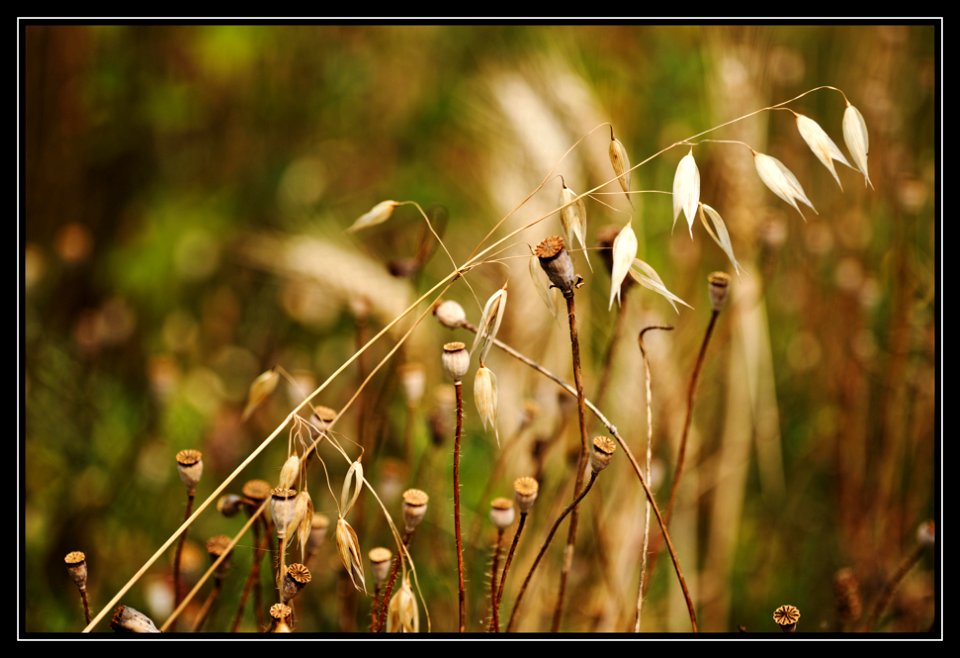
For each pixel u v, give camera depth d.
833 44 1.54
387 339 1.20
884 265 1.37
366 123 1.93
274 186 1.86
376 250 1.64
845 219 1.45
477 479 1.18
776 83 1.47
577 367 0.96
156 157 1.85
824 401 1.39
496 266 1.18
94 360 1.45
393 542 1.14
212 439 1.33
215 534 1.23
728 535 1.20
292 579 0.97
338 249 1.22
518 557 1.11
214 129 1.89
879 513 1.23
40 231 1.76
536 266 0.98
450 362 0.96
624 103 1.52
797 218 1.44
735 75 1.22
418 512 0.99
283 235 1.70
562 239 0.96
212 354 1.59
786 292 1.43
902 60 1.46
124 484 1.27
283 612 0.97
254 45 1.83
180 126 1.83
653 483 1.13
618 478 1.13
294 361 1.49
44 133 1.75
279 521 0.97
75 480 1.27
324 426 0.99
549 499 1.12
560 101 1.22
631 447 1.13
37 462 1.29
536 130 1.19
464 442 1.20
